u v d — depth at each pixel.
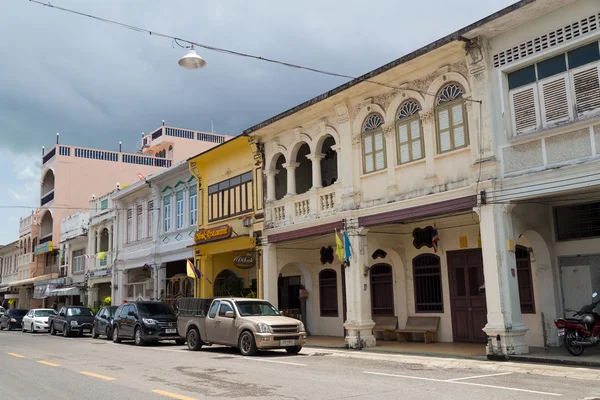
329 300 22.23
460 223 17.39
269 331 15.15
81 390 9.98
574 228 14.80
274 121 20.55
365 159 17.45
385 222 16.36
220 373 11.80
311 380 10.51
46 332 32.69
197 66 12.23
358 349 16.64
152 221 31.17
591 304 13.34
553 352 13.30
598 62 11.95
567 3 12.43
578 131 12.16
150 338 20.52
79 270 41.50
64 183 44.75
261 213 21.80
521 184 12.97
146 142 51.03
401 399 8.42
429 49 14.64
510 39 13.54
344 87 17.34
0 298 60.44
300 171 22.00
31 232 50.91
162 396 9.15
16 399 9.18
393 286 19.42
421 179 15.52
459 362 12.98
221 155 24.92
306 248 22.48
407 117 16.16
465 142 14.47
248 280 26.41
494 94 13.77
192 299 18.27
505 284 13.07
